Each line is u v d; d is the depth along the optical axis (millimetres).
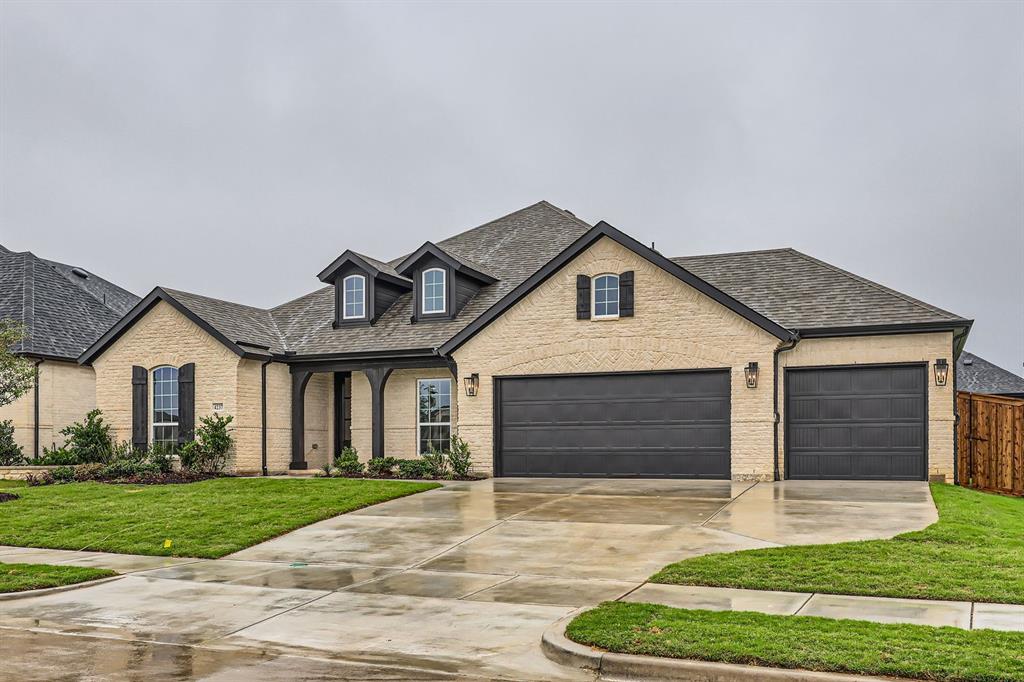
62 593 10492
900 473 18766
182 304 23141
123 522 15336
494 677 7012
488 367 21406
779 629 7676
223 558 12648
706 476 19484
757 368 18953
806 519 13688
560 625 8258
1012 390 36719
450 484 19578
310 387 25047
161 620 9086
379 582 10727
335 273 24766
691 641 7359
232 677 7035
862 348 19047
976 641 7211
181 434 23062
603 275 20594
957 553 10859
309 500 16812
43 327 27484
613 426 20344
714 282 22297
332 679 6953
